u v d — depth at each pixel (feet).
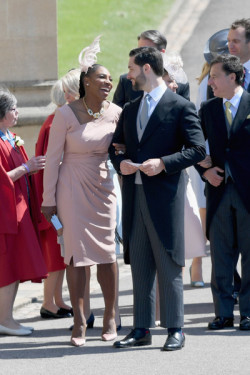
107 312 50.03
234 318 54.34
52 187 48.78
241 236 51.06
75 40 154.10
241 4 177.99
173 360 45.11
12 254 51.98
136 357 45.93
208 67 61.31
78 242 48.49
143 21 171.12
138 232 47.42
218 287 51.90
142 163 46.06
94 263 48.85
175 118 46.55
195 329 51.60
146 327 47.91
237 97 50.75
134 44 159.12
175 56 55.36
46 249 55.77
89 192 48.75
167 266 46.75
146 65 46.47
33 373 43.75
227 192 50.93
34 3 77.77
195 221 55.67
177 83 55.88
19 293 62.28
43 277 52.29
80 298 49.16
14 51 77.46
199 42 157.07
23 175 52.75
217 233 51.55
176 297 46.91
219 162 50.90
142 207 46.96
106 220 49.29
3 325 51.96
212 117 51.08
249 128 50.60
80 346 48.65
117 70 144.15
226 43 60.59
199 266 63.26
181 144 47.16
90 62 48.57
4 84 76.95
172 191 46.55
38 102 78.23
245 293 51.39
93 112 48.78
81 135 48.39
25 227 52.16
